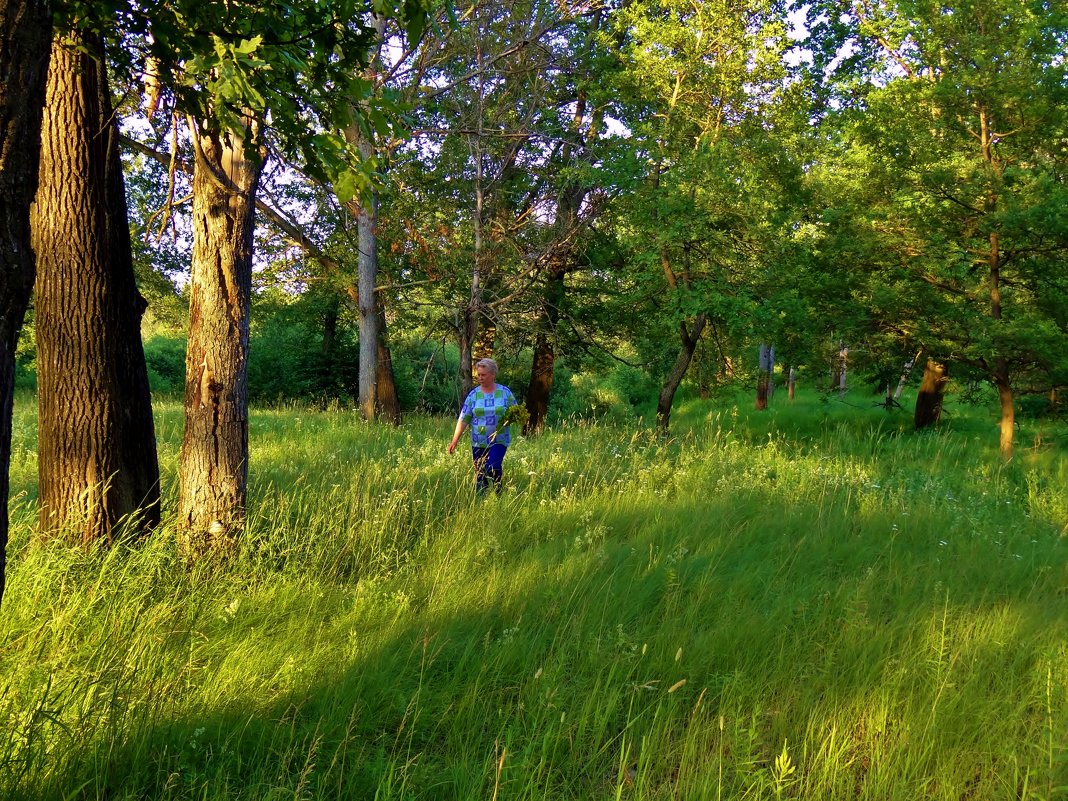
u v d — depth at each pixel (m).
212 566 4.33
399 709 3.04
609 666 3.46
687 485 7.58
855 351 14.32
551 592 4.24
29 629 3.26
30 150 1.85
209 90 2.77
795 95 11.93
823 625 4.00
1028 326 10.69
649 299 13.45
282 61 2.83
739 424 16.22
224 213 4.44
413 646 3.45
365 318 14.77
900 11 11.62
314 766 2.54
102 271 4.46
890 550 5.55
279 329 24.52
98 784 2.42
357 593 4.14
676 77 11.98
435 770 2.72
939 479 9.16
